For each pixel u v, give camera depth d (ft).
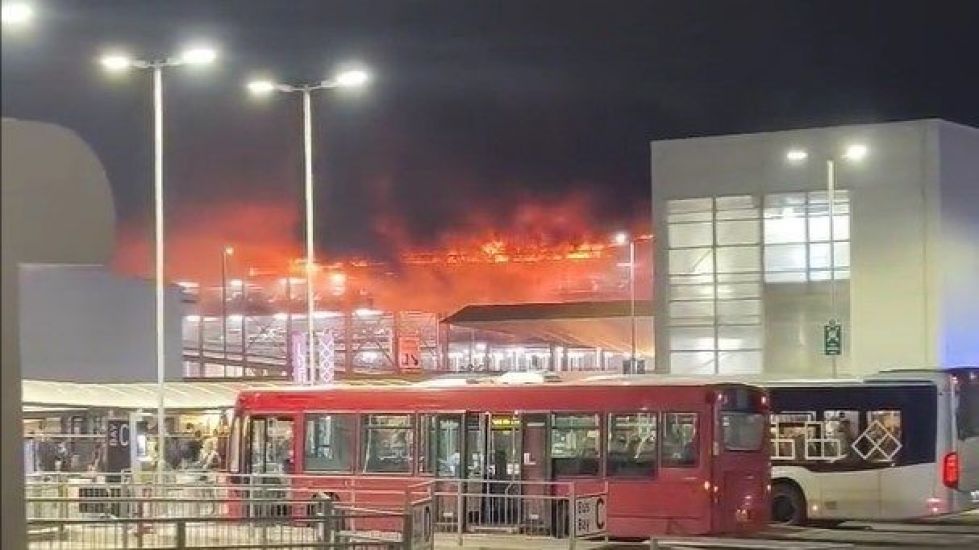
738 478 77.20
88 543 63.87
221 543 69.62
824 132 161.79
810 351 161.68
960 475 86.99
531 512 77.92
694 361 168.14
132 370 178.60
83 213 22.18
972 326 159.53
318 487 83.92
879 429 88.02
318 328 277.64
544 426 79.92
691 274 168.86
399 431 83.87
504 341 277.64
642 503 76.84
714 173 167.63
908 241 155.84
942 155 155.63
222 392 131.23
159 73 112.57
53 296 165.99
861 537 82.38
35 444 118.42
